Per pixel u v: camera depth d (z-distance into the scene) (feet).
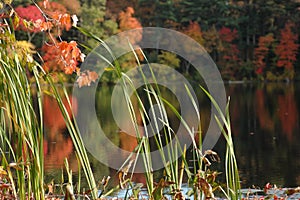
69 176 8.75
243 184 18.07
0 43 8.26
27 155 8.21
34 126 8.15
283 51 107.14
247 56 110.01
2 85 8.39
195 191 8.57
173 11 104.94
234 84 98.68
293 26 110.52
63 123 36.01
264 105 52.49
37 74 8.16
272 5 110.63
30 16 56.24
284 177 19.27
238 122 38.70
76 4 79.97
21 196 8.36
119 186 9.26
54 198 9.98
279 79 107.76
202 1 106.22
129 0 100.22
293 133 31.96
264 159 23.31
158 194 8.38
